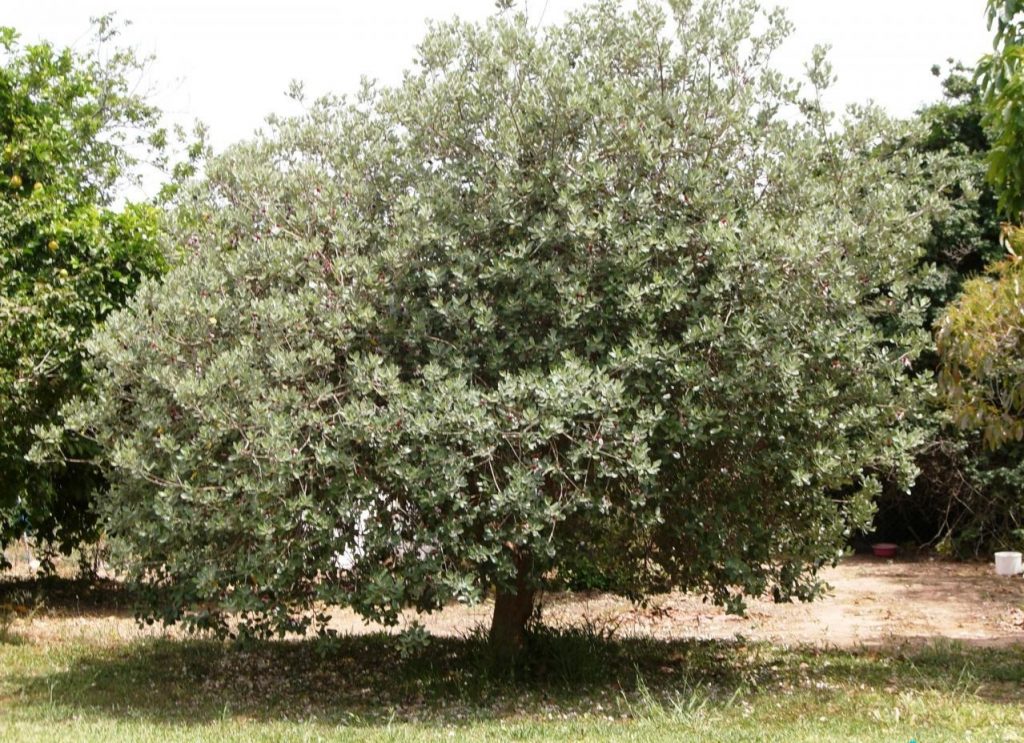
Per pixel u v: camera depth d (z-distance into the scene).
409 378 7.45
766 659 9.12
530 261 7.14
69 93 14.88
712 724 6.70
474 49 7.96
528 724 6.71
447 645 9.72
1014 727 6.54
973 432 15.96
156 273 11.19
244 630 7.25
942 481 16.52
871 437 7.98
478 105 7.57
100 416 7.70
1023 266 8.03
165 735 6.34
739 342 7.03
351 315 7.05
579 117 7.51
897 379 7.88
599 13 8.23
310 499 6.66
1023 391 7.92
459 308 7.05
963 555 16.80
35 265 10.57
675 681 8.24
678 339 7.43
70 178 12.11
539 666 8.47
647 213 7.30
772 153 7.71
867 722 6.74
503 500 6.54
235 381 6.91
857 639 10.31
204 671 8.84
